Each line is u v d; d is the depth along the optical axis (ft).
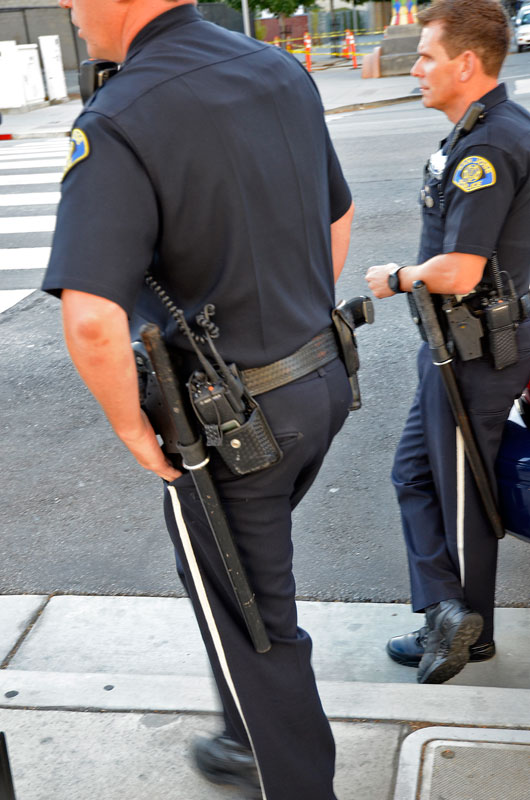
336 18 115.34
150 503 11.60
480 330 6.94
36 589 9.87
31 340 18.11
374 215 24.29
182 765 6.81
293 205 5.29
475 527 7.49
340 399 5.71
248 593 5.51
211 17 76.64
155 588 9.73
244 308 5.17
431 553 7.68
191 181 4.84
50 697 7.57
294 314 5.36
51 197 30.99
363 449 12.51
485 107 6.70
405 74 63.93
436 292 6.91
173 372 5.09
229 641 5.80
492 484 7.46
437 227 7.08
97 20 5.11
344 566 9.89
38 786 6.71
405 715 7.04
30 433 14.05
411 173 28.91
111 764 6.87
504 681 7.86
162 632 8.92
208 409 5.06
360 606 9.17
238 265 5.05
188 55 4.99
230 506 5.52
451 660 7.41
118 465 12.73
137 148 4.72
